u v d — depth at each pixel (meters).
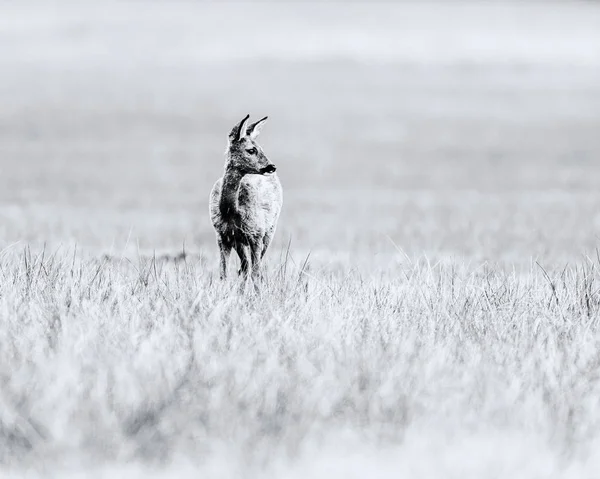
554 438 24.53
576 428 25.34
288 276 42.28
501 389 27.34
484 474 22.47
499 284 42.84
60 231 92.62
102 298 36.94
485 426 25.38
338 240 93.12
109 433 23.75
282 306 36.91
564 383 28.48
